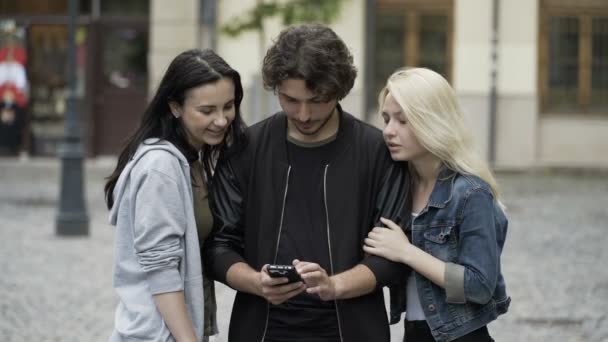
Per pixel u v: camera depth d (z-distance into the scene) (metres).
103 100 26.72
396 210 4.61
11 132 26.89
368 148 4.62
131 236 4.49
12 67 26.72
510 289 11.76
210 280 4.76
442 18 26.25
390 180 4.64
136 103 26.70
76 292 11.50
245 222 4.65
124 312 4.50
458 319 4.64
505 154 26.34
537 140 26.39
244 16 22.20
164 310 4.35
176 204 4.39
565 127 26.34
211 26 25.80
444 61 26.31
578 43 26.22
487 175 4.69
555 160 26.39
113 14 26.53
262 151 4.64
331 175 4.55
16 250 14.34
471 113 26.30
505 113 26.27
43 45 26.77
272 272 4.18
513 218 18.05
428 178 4.75
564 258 14.00
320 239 4.54
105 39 26.61
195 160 4.67
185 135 4.59
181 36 26.03
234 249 4.71
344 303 4.48
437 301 4.64
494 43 26.02
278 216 4.57
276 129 4.66
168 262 4.35
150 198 4.36
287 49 4.25
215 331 4.82
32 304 10.86
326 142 4.59
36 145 27.06
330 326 4.53
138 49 26.58
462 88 26.27
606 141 26.27
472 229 4.57
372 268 4.46
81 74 26.61
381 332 4.54
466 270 4.52
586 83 26.27
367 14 26.11
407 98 4.56
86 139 26.66
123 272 4.50
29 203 19.58
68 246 14.77
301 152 4.60
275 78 4.28
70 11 16.03
